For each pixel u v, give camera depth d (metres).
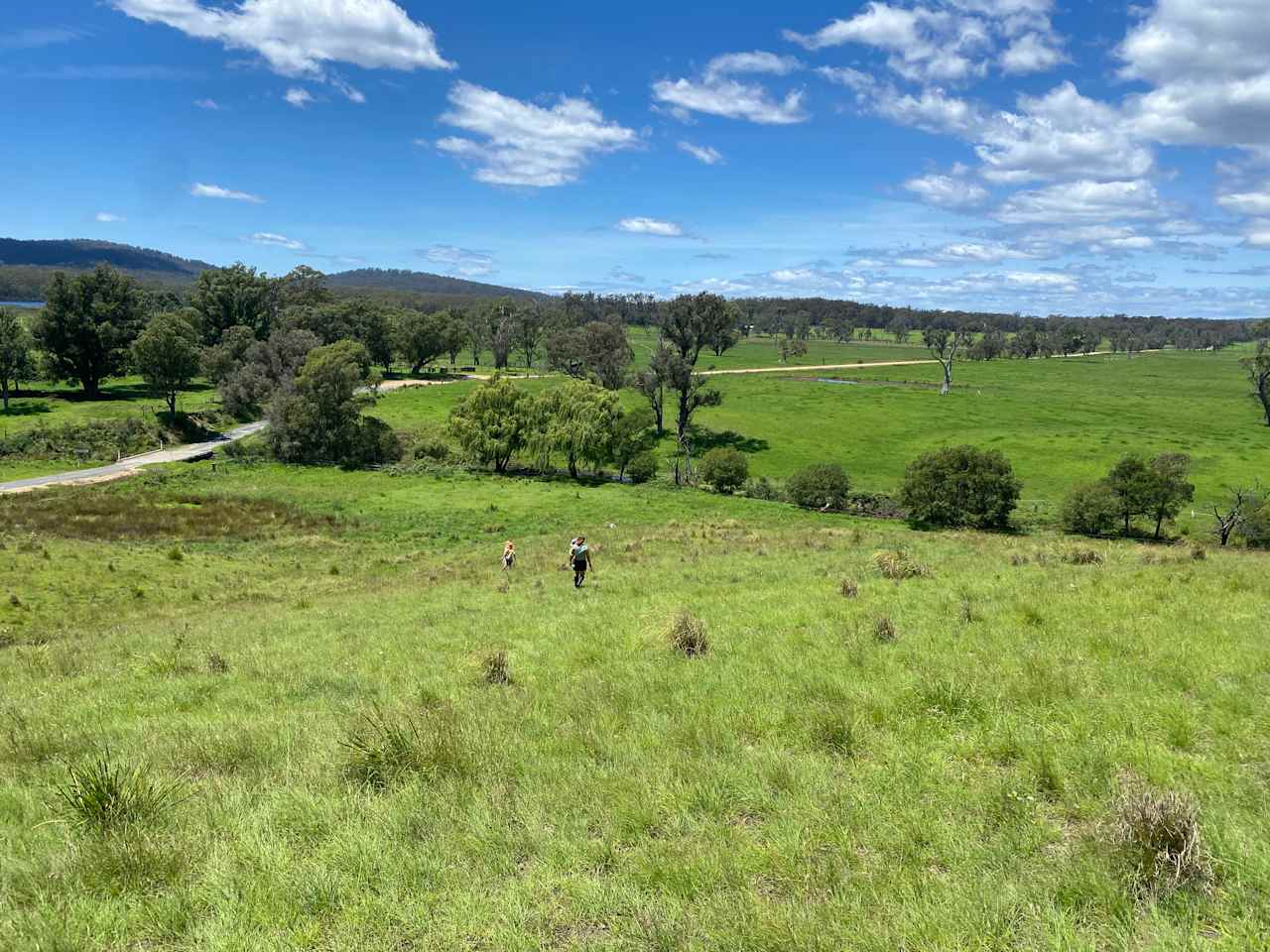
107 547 39.75
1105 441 99.38
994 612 13.31
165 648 16.45
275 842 5.66
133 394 110.44
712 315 95.94
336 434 83.38
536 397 84.44
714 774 6.57
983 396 140.12
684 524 51.62
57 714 10.71
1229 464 85.31
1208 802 5.61
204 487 67.69
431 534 51.81
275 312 161.25
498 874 5.23
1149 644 10.27
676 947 4.26
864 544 30.64
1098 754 6.50
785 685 9.31
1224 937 4.00
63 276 101.06
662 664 11.06
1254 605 12.72
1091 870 4.75
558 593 20.81
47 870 5.38
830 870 4.99
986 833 5.45
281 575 36.72
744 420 113.56
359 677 11.98
